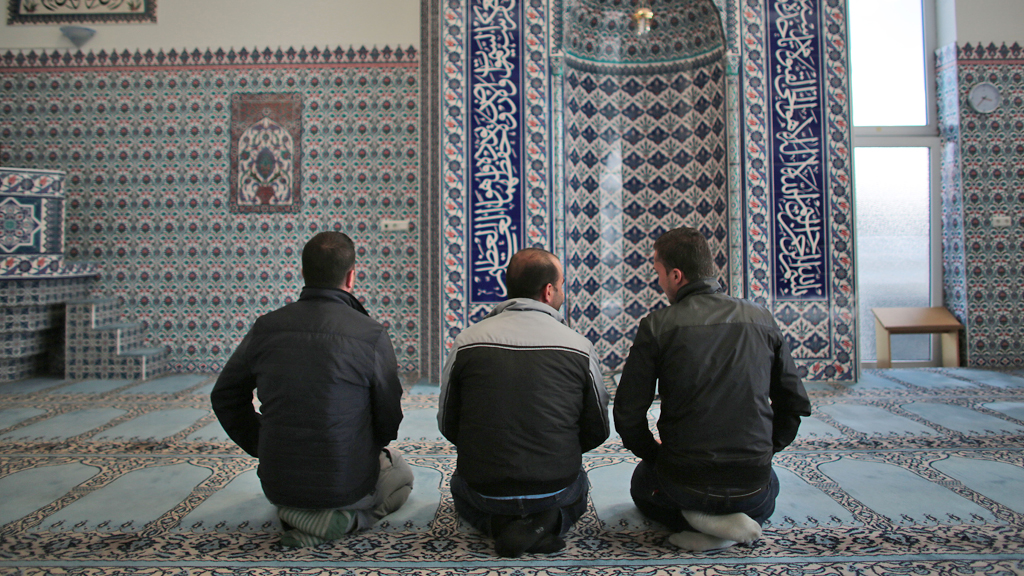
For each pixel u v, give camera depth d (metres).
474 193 4.79
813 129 4.82
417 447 3.13
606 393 2.00
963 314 5.58
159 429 3.47
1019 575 1.75
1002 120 5.56
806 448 3.03
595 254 5.39
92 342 5.12
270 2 5.55
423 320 5.35
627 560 1.88
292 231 5.54
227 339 5.53
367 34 5.54
